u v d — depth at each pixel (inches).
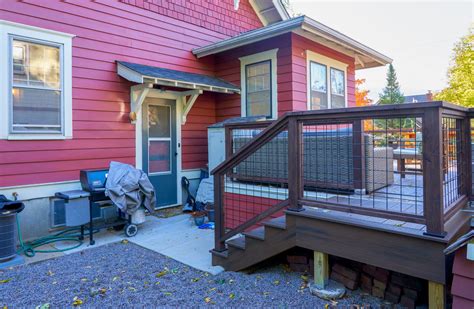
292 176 112.2
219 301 104.7
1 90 160.1
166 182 242.7
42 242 165.8
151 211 186.4
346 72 282.2
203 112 268.5
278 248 115.6
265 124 143.9
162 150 240.1
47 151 177.0
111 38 207.3
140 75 192.5
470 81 578.9
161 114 239.3
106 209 191.5
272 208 119.0
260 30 216.1
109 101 205.5
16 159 165.5
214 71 276.4
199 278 124.0
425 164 82.0
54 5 180.1
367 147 139.0
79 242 170.1
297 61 226.8
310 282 116.4
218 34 283.6
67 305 103.2
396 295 100.3
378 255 91.4
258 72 244.2
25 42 169.5
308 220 107.7
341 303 101.1
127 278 124.2
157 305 102.8
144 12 227.3
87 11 195.0
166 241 170.1
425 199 82.4
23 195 167.9
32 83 171.8
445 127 98.7
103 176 174.7
